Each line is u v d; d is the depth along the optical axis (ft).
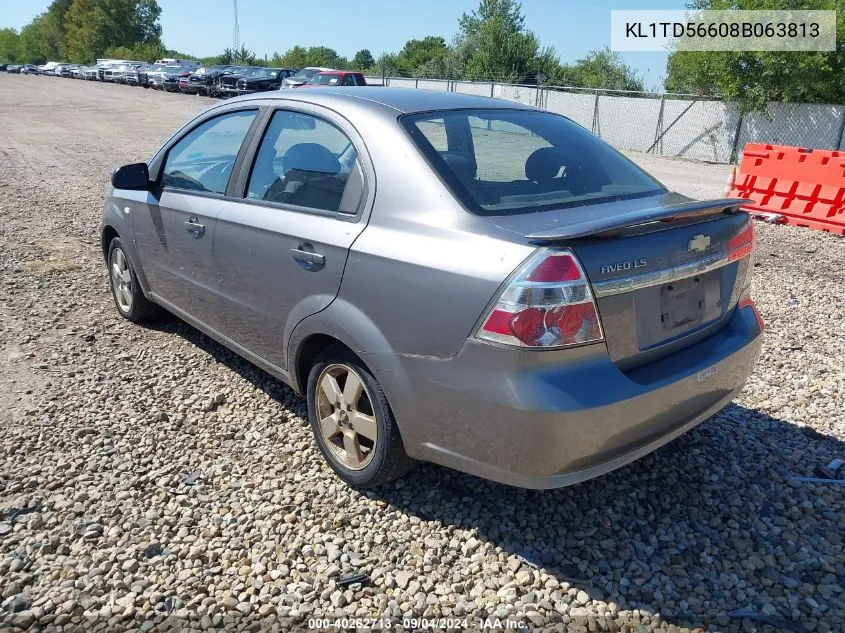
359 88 12.42
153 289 15.90
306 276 10.75
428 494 10.84
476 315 8.55
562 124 12.54
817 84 62.49
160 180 15.15
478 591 8.98
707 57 65.57
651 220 8.68
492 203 9.46
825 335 17.70
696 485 11.18
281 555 9.55
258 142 12.54
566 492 10.93
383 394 9.91
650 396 8.89
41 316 17.94
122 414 13.15
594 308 8.42
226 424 12.90
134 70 178.81
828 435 12.80
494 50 136.05
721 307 10.48
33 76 240.12
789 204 32.04
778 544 9.89
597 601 8.84
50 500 10.59
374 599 8.86
